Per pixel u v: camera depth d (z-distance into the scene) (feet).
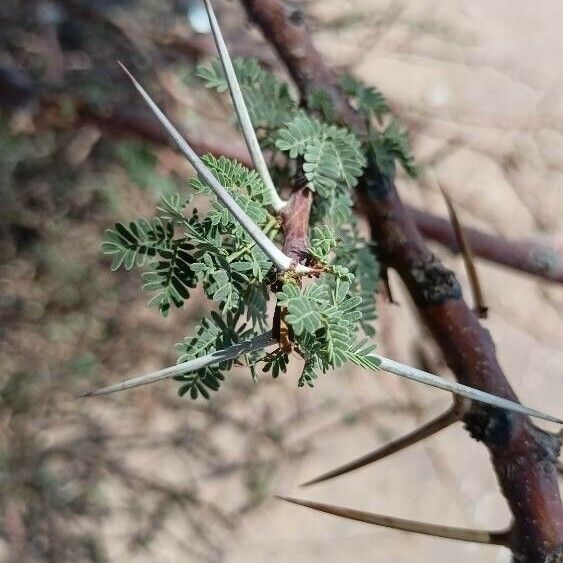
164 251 1.21
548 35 4.03
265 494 3.11
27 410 3.06
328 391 3.25
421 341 2.52
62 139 3.10
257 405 3.20
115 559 2.98
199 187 1.23
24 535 2.96
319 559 3.05
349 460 3.18
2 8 3.11
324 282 1.22
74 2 3.18
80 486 3.05
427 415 3.25
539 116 3.77
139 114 2.15
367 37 3.71
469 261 1.49
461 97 3.78
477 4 4.03
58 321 3.15
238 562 3.02
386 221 1.45
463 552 3.10
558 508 1.25
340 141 1.41
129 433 3.14
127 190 3.18
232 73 1.28
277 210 1.27
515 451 1.27
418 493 3.16
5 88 2.24
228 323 1.21
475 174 3.61
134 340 3.19
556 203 3.61
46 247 3.16
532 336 3.43
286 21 1.56
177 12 3.34
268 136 1.53
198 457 3.14
